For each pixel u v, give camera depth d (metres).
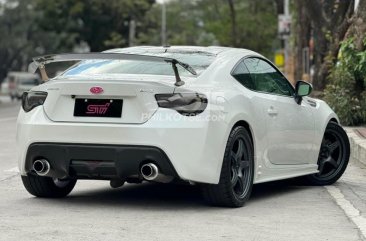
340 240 5.91
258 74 7.98
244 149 7.31
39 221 6.55
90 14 57.75
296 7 26.25
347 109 14.96
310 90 8.41
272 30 44.72
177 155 6.57
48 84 7.05
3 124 22.28
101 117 6.77
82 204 7.46
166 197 7.91
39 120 7.00
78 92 6.86
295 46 27.94
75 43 61.44
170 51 7.84
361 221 6.65
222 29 46.22
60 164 6.91
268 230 6.26
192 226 6.37
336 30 18.84
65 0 56.81
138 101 6.68
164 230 6.20
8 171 10.16
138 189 8.49
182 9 61.78
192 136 6.58
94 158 6.76
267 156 7.75
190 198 7.84
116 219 6.66
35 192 7.71
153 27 62.75
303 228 6.36
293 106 8.36
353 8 18.44
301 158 8.48
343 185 9.03
